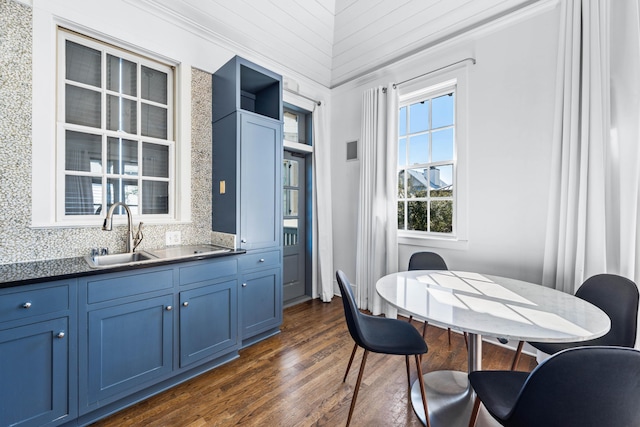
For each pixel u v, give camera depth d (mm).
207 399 1693
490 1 2266
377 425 1489
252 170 2420
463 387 1786
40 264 1617
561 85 2012
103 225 1816
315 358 2176
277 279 2596
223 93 2463
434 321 1236
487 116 2455
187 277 1891
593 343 1519
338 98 3762
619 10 1808
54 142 1821
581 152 1886
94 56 2037
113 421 1514
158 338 1741
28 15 1699
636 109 1731
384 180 3133
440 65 2779
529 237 2240
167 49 2297
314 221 3645
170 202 2400
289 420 1519
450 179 2811
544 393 815
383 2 2557
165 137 2414
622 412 778
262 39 2779
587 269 1877
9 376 1252
